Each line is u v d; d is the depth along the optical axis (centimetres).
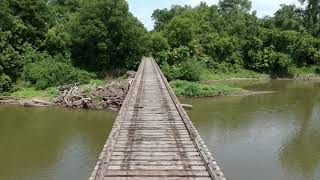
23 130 3875
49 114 4581
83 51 7438
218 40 9519
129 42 7481
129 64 7569
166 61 8250
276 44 9744
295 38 9750
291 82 8350
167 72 7375
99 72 7244
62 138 3588
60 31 7131
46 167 2888
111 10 7356
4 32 5994
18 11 6750
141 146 1788
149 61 7269
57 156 3111
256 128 3922
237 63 9331
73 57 7419
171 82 6344
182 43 9075
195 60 8506
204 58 9000
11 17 6356
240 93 6325
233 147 3297
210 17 11844
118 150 1727
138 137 1942
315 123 4156
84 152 3195
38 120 4284
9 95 5475
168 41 9088
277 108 4981
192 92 5941
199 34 9950
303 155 3136
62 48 7106
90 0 7494
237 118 4353
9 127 3991
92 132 3772
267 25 10562
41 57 6525
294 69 9338
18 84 5903
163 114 2502
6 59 5819
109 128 3912
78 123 4128
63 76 6112
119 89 5078
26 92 5619
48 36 6894
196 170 1480
